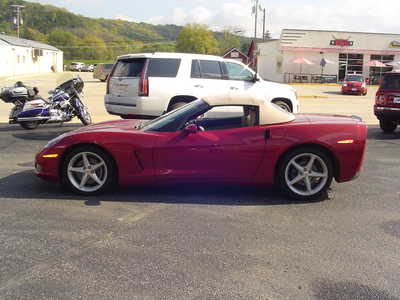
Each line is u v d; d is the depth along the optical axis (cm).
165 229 430
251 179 530
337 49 4203
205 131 530
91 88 2847
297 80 4272
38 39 11156
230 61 1020
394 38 4209
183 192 557
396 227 446
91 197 533
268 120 531
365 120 1448
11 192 552
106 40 12888
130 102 970
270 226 443
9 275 332
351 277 336
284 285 321
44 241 397
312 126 526
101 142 520
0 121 1256
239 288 316
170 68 971
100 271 340
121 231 423
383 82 1116
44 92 2453
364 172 692
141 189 567
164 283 322
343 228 441
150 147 521
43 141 934
